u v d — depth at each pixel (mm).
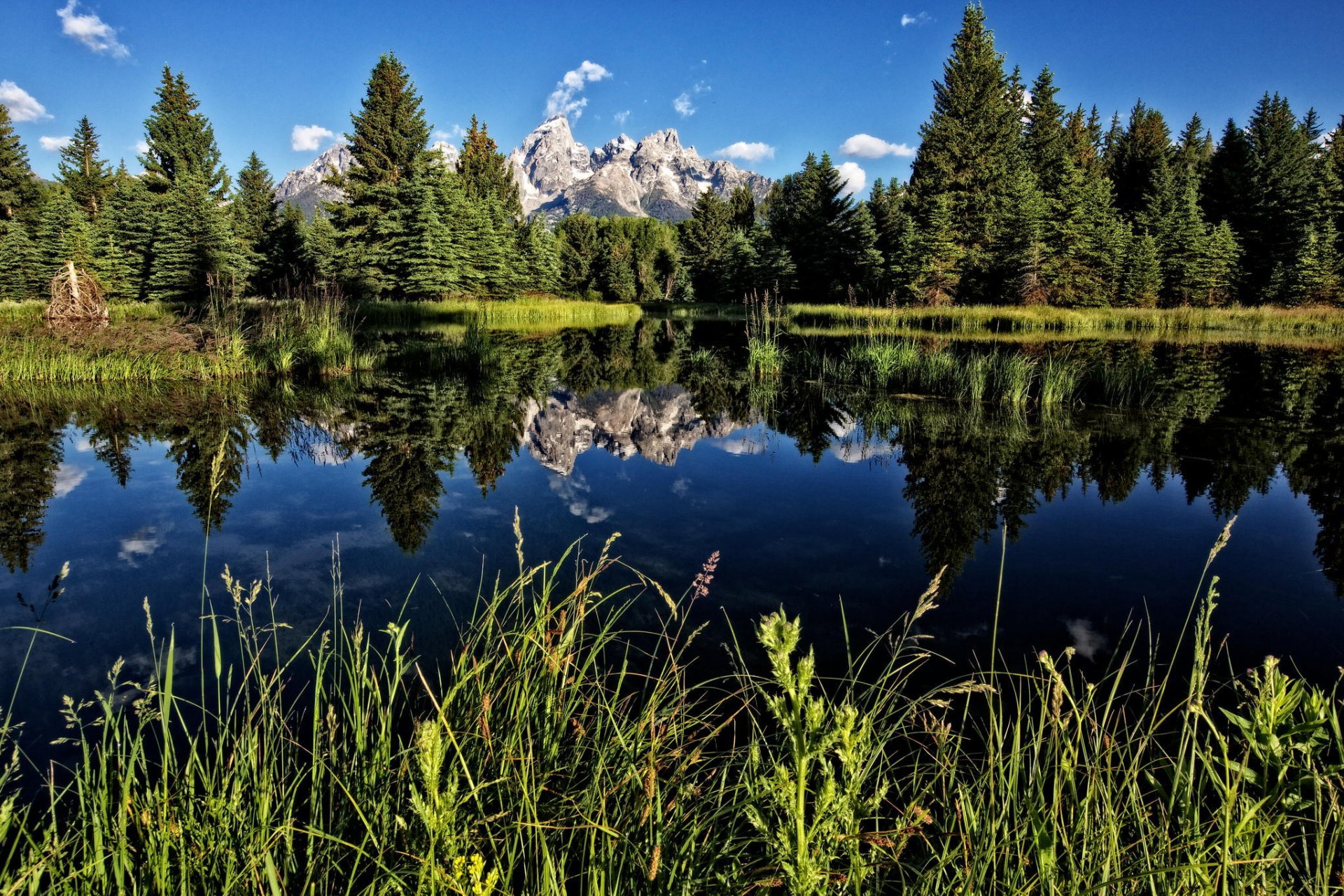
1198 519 4664
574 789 1747
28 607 3311
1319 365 12750
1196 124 47562
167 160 33906
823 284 36719
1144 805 1682
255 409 8812
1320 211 32375
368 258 28406
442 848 1228
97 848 1335
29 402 9000
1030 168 36312
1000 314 25844
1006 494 5289
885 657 2891
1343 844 1469
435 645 2895
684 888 1339
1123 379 9859
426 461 6383
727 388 11281
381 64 30469
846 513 4863
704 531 4477
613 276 47781
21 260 26797
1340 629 3154
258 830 1485
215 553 4016
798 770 959
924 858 1788
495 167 44125
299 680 2625
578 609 2068
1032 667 2803
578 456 6676
